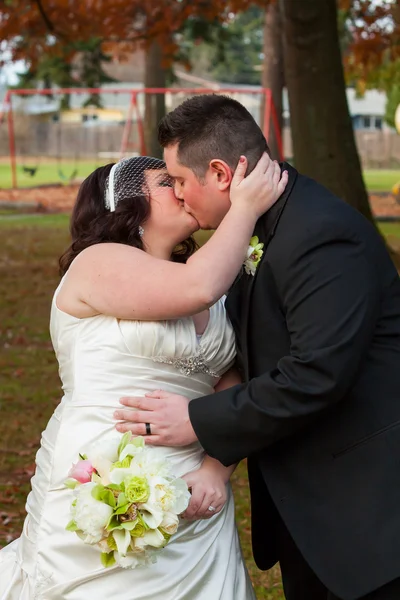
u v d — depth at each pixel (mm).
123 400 2861
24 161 37656
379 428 2803
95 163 38094
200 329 2984
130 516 2572
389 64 22109
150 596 2824
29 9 12531
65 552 2865
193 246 3332
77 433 2883
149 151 24750
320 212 2773
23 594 2980
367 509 2762
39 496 2986
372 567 2723
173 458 2924
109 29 12883
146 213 2992
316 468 2842
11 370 8453
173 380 2936
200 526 2982
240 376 3182
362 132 41344
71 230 3141
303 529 2832
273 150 22125
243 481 5945
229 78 67250
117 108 55750
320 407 2674
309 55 10375
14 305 11383
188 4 12703
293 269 2729
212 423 2768
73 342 2947
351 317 2670
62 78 28141
